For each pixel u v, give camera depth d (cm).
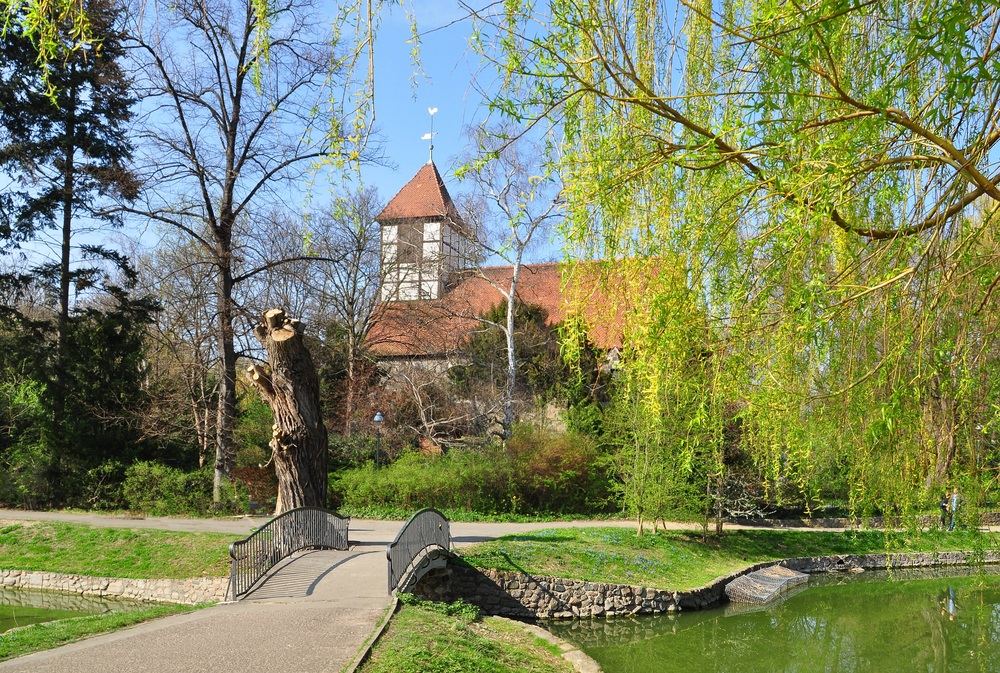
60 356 2856
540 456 2830
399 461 2906
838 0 375
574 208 482
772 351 511
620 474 2577
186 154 2580
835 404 515
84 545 2053
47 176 2853
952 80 351
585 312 509
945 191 456
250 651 895
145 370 3164
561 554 1970
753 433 597
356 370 3584
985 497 534
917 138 427
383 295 3797
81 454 2800
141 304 3017
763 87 412
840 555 2558
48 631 1000
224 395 2738
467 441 3281
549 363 3522
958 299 488
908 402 480
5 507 2741
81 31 460
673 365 502
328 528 1756
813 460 583
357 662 858
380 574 1450
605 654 1516
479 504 2738
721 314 491
